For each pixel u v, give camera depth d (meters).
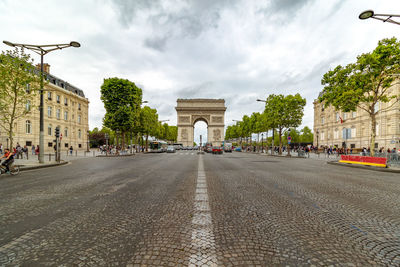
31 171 13.23
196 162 19.75
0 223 4.17
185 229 3.87
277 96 35.38
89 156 30.78
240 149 66.81
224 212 4.84
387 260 2.89
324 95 20.61
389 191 7.32
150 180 9.24
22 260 2.86
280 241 3.42
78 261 2.83
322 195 6.55
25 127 36.16
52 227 3.96
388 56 16.03
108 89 33.59
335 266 2.73
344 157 19.33
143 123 44.09
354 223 4.25
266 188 7.55
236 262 2.81
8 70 14.31
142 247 3.20
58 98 44.69
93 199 5.96
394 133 33.25
